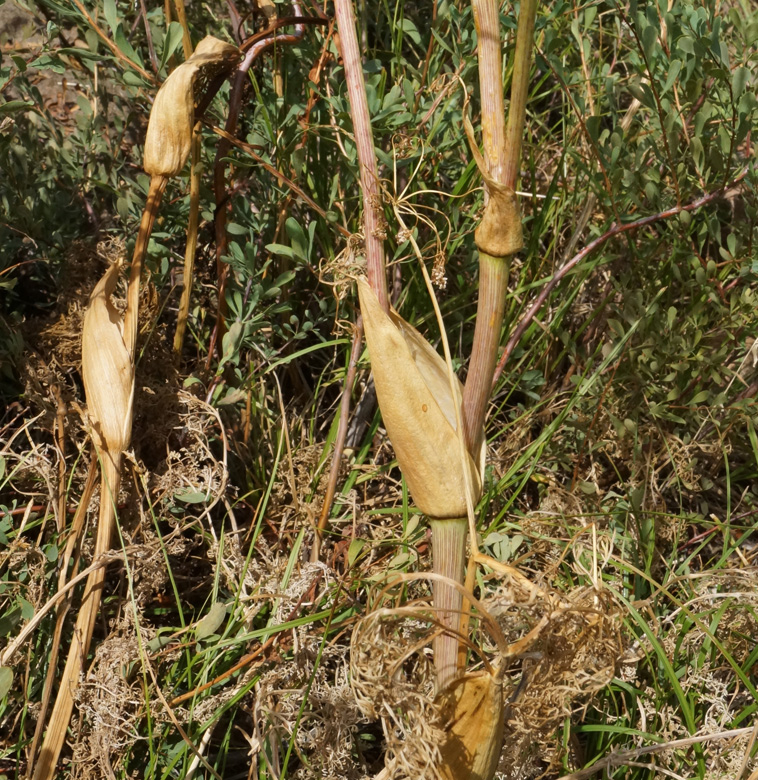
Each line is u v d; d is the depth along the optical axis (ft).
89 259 6.73
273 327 6.84
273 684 5.18
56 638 5.06
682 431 7.48
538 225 7.50
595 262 7.14
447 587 3.97
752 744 4.84
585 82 7.82
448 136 7.09
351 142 6.44
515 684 4.53
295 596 5.62
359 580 5.84
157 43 7.18
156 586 5.61
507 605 3.97
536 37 6.86
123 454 5.42
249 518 6.86
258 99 6.53
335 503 6.51
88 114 7.72
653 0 6.66
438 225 7.32
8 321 6.70
